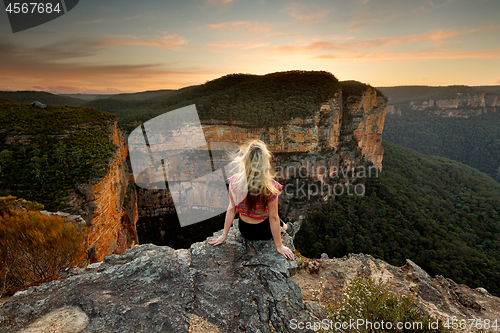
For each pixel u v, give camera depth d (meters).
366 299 2.98
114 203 17.84
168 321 2.09
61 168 15.85
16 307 2.19
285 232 3.93
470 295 5.68
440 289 5.80
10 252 4.27
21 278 4.22
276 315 2.36
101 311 2.15
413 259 38.84
